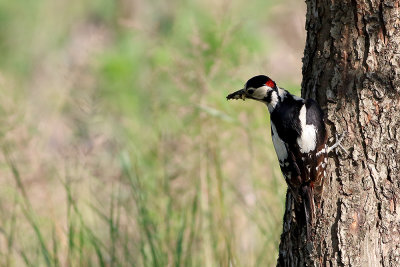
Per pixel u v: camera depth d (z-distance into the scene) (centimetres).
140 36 1848
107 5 2248
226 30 1230
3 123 1198
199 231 1069
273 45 1767
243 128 1215
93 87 1536
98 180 1215
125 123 1433
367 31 841
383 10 834
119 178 1186
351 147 845
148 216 1072
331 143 855
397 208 830
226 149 1223
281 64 1584
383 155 834
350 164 843
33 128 1264
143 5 2144
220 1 1561
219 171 1116
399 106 830
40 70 2016
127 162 1191
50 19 2272
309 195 854
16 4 2278
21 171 1195
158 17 2098
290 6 1905
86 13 2352
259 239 1140
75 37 2178
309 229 853
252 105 1262
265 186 1166
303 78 914
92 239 1097
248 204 1176
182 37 1521
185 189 1152
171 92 1307
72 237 1062
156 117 1302
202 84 1204
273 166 1198
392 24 832
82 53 1673
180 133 1232
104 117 1379
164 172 1165
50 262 1062
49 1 2373
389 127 833
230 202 1185
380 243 831
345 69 855
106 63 1709
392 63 833
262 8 1886
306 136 863
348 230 838
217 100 1223
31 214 1120
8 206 1182
